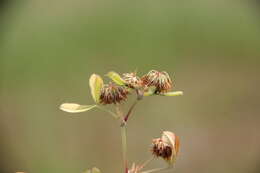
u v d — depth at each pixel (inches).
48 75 29.4
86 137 27.9
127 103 27.5
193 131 28.8
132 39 30.0
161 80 12.1
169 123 28.1
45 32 29.9
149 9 30.2
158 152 12.3
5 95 29.4
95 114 28.5
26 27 30.0
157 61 30.1
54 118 29.1
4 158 29.3
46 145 28.5
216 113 29.8
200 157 28.5
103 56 29.7
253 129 29.9
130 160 27.3
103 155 28.0
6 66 29.4
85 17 29.8
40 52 29.6
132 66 29.8
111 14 29.9
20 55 29.5
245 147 29.0
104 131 28.3
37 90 29.4
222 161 28.9
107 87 12.2
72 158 28.2
